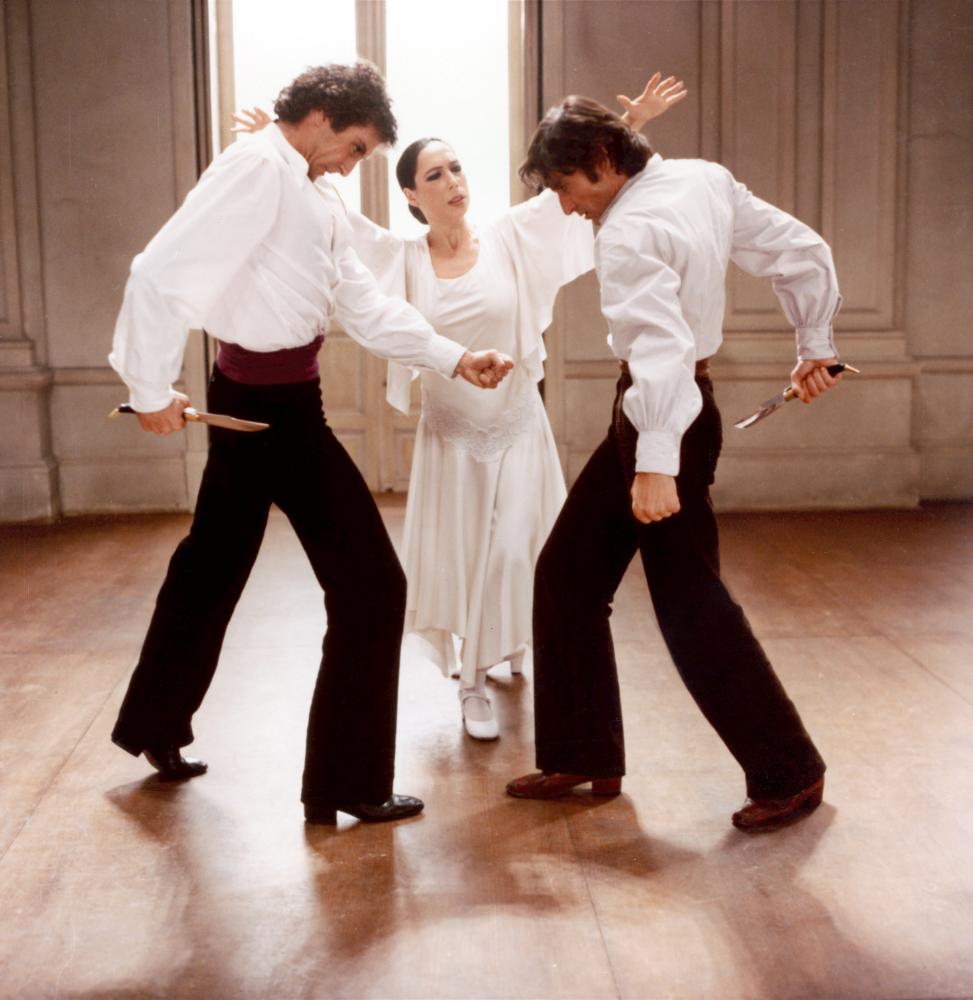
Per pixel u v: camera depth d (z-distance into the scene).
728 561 5.77
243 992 2.31
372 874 2.77
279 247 2.77
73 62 6.71
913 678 4.04
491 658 3.62
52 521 6.82
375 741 3.00
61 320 6.89
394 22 7.12
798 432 7.04
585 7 6.75
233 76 7.08
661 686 4.02
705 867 2.77
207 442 7.03
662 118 6.84
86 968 2.39
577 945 2.46
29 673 4.22
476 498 3.63
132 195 6.81
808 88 6.84
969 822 2.97
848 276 6.99
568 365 6.96
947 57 6.94
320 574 2.98
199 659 3.22
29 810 3.12
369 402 7.38
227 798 3.19
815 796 3.03
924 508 7.04
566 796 3.18
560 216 3.58
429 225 3.57
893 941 2.45
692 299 2.70
